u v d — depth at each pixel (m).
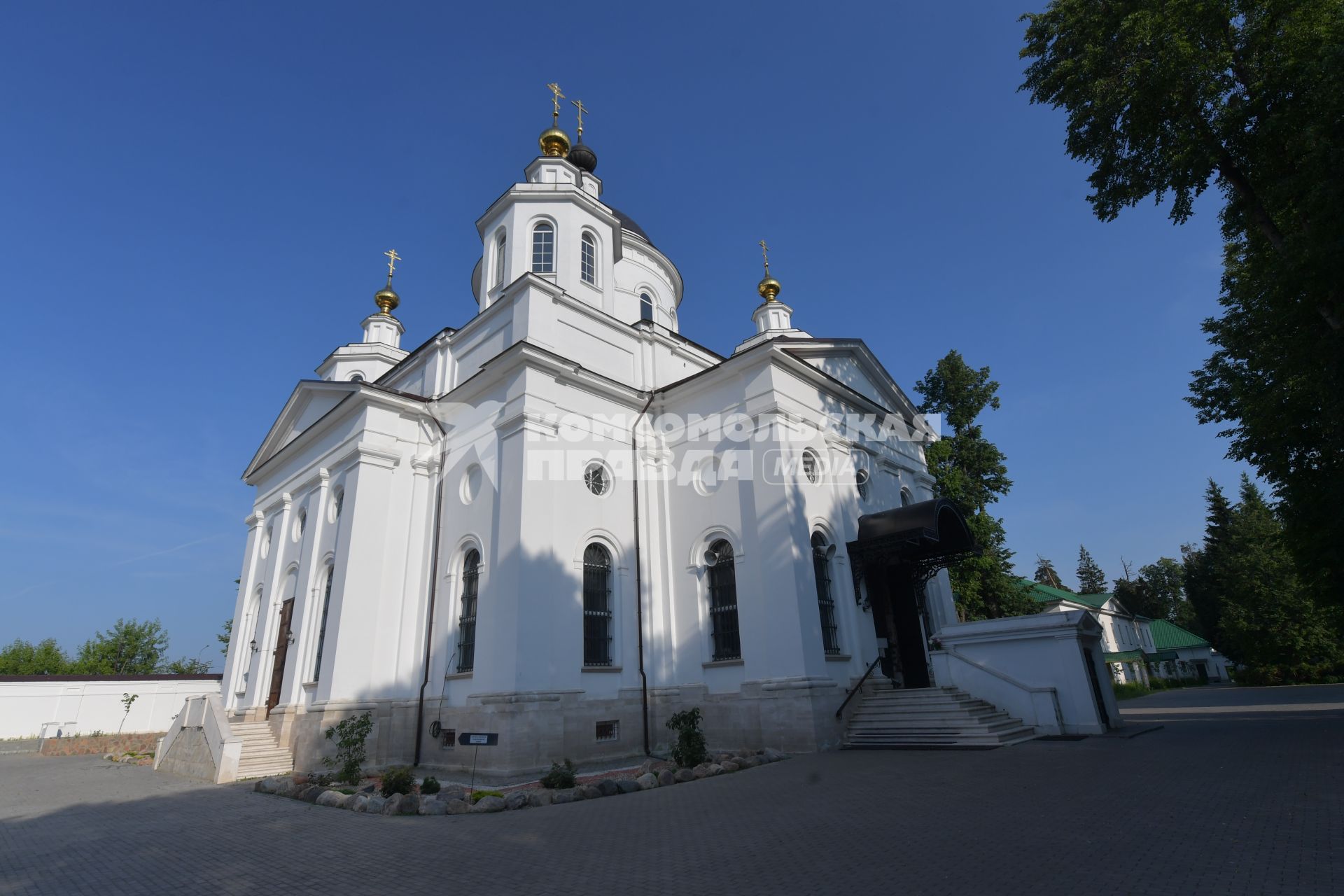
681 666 17.75
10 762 23.30
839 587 17.98
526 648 14.92
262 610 21.95
